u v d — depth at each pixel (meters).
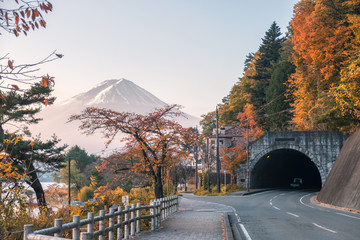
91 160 114.62
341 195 30.77
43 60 5.17
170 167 25.72
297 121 54.81
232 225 17.56
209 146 74.50
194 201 39.31
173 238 12.73
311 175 86.50
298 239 12.87
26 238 5.42
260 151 59.66
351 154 33.91
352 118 35.53
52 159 28.72
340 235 13.71
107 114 22.14
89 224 8.79
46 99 5.96
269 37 76.19
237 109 82.44
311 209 28.23
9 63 5.03
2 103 26.83
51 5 5.34
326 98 35.56
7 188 10.40
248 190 55.72
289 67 63.56
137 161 25.39
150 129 23.22
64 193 80.25
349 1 37.59
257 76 73.00
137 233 13.96
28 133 27.36
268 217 21.55
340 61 39.41
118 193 24.75
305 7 48.34
